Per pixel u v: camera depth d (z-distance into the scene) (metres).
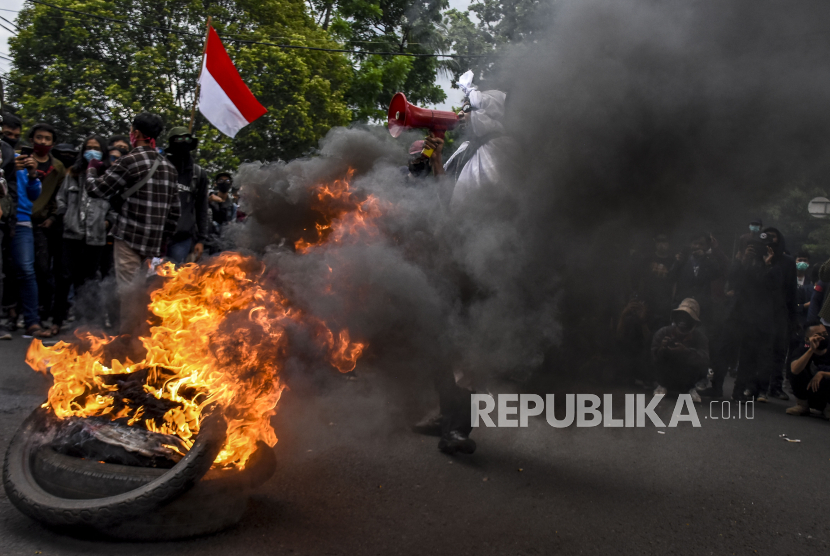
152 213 5.02
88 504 2.15
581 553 2.53
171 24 21.22
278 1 21.47
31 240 6.24
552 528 2.74
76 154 7.12
